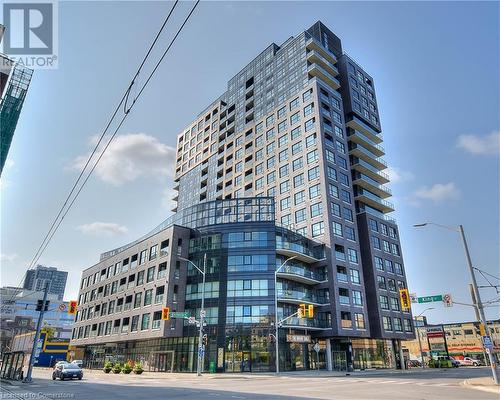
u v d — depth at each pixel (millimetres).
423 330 101188
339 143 67875
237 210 55750
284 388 21359
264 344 45250
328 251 56406
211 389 21156
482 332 23844
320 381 28016
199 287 50562
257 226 51969
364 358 56844
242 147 81188
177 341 49094
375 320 59875
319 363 52031
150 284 54562
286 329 49000
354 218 63719
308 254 56750
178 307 50062
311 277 55250
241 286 48469
